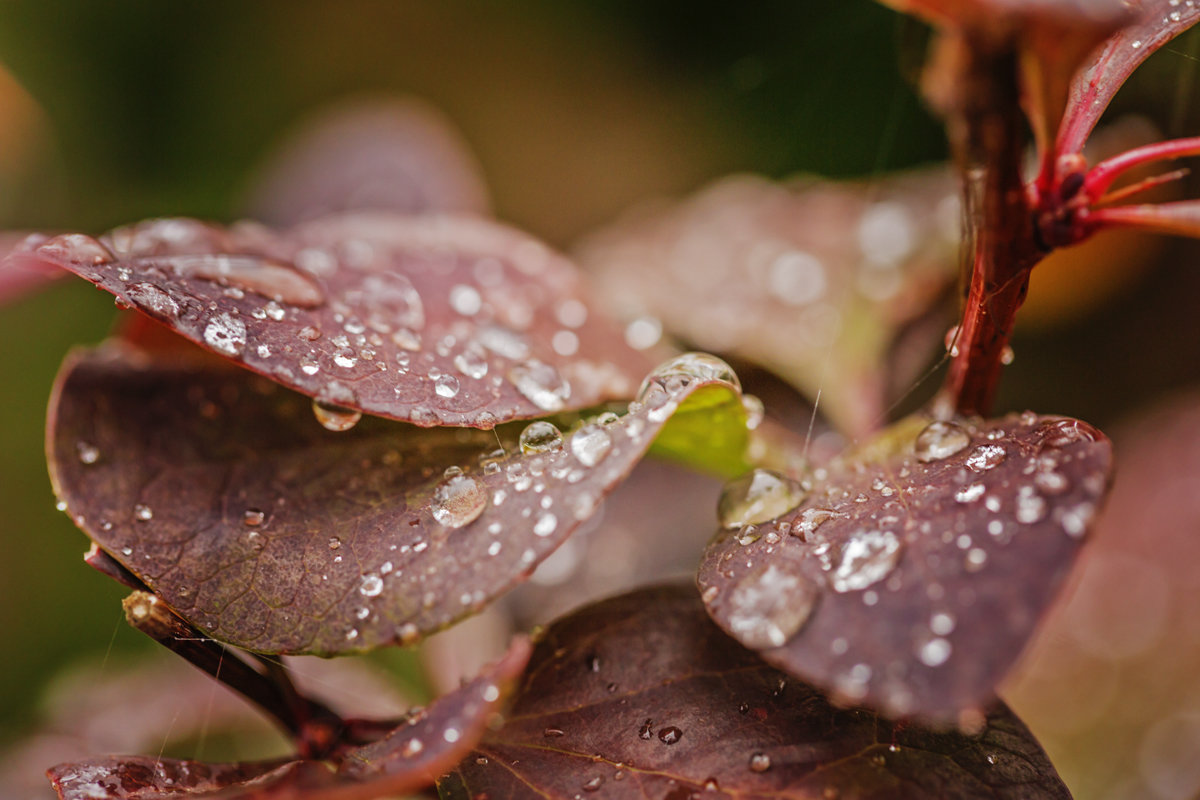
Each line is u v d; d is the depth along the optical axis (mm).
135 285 188
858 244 290
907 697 173
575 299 218
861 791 181
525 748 186
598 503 182
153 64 510
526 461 187
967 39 179
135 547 188
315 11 540
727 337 261
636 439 185
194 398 196
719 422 198
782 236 303
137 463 192
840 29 446
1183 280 358
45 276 208
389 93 560
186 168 519
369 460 191
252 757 269
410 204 323
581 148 555
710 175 508
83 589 375
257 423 194
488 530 184
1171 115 286
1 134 458
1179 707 242
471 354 198
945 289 269
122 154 505
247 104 532
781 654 176
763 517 189
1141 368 367
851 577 179
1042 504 178
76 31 489
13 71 473
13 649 365
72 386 195
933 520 181
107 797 183
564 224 550
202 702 260
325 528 188
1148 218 187
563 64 564
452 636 237
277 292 196
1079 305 344
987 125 183
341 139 337
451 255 219
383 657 260
